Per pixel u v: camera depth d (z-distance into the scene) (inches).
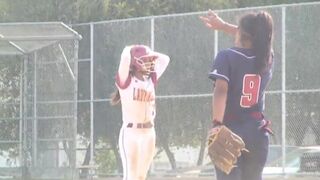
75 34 2180.1
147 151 1168.8
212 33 2208.4
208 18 842.8
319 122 2062.0
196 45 2231.8
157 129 2266.2
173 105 2251.5
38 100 2427.4
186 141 2230.6
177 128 2245.3
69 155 2324.1
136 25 2327.8
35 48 2389.3
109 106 2362.2
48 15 2755.9
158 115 2266.2
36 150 2417.6
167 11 2642.7
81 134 2416.3
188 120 2233.0
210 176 2172.7
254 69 759.7
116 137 2343.8
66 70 2327.8
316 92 2069.4
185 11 2640.3
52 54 2368.4
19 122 2468.0
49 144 2381.9
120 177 2319.1
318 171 2046.0
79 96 2429.9
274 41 2107.5
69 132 2321.6
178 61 2255.2
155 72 1175.6
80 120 2420.0
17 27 2121.1
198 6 2618.1
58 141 2357.3
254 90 765.3
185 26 2249.0
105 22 2375.7
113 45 2365.9
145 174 1175.6
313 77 2073.1
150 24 2303.2
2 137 2482.8
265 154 774.5
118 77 1154.0
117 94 1224.8
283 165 2070.6
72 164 2313.0
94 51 2395.4
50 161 2373.3
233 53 758.5
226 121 767.1
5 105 2506.2
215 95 746.2
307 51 2079.2
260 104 778.8
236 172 746.8
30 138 2440.9
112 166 2340.1
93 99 2384.4
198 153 2214.6
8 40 2180.1
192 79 2235.5
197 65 2229.3
